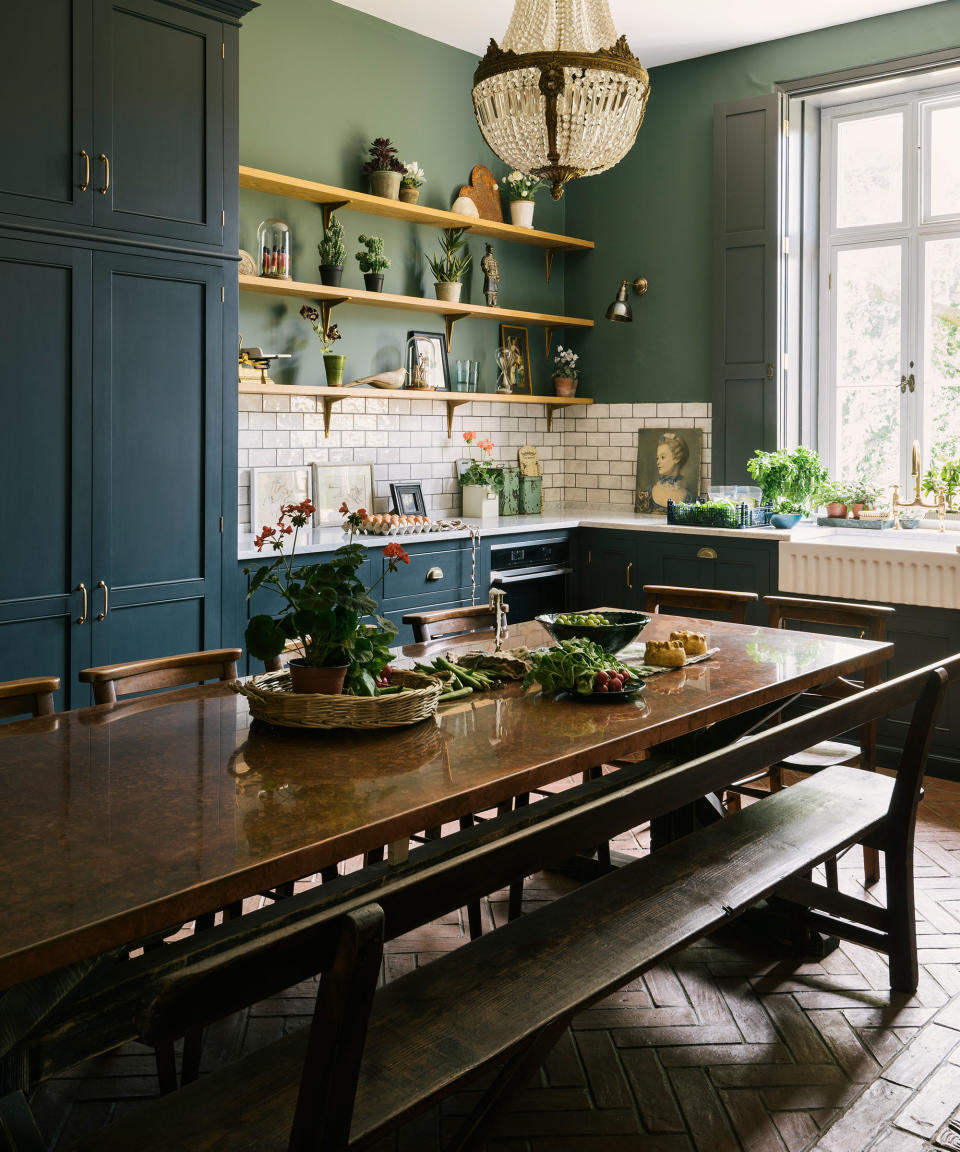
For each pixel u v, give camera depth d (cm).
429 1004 177
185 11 389
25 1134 168
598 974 187
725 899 221
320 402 552
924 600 476
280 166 526
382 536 501
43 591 366
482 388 643
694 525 564
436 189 605
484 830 248
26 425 357
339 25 549
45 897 150
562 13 295
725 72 614
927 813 426
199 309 404
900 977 281
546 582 594
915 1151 217
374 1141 144
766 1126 225
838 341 620
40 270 356
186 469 404
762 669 303
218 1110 153
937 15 539
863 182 604
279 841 171
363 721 232
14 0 344
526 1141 220
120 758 217
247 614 433
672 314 647
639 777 283
